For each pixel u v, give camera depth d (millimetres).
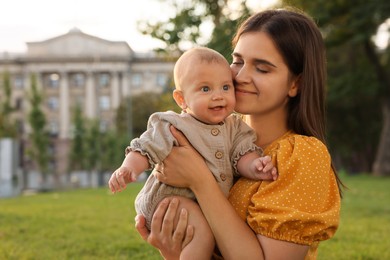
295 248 2211
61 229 8312
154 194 2432
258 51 2359
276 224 2197
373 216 9523
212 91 2393
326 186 2322
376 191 15180
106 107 75000
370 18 21406
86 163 56969
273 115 2500
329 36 23266
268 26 2365
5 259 6047
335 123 40969
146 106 63906
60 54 75375
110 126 74438
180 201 2375
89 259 6000
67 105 73875
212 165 2389
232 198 2402
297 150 2318
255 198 2293
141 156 2330
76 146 57938
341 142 42156
